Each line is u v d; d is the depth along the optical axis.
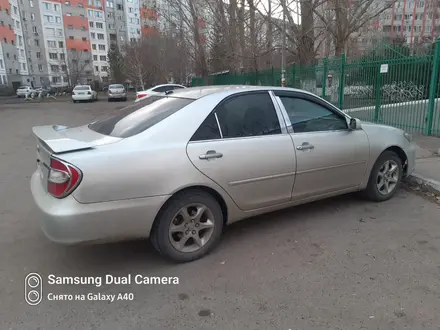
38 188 3.25
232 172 3.38
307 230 3.95
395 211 4.42
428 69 8.74
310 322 2.50
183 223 3.27
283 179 3.72
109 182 2.87
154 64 40.81
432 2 36.84
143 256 3.50
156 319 2.59
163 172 3.05
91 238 2.89
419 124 9.08
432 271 3.10
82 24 82.38
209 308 2.69
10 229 4.15
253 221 4.23
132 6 91.81
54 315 2.65
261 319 2.55
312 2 15.00
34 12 74.81
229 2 18.59
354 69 11.23
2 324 2.56
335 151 4.05
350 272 3.11
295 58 17.19
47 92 49.53
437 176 5.38
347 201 4.77
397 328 2.42
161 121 3.25
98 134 3.39
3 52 59.62
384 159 4.60
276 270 3.18
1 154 8.59
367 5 13.63
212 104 3.45
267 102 3.78
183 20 23.45
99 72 86.81
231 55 19.56
